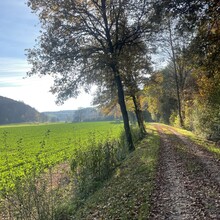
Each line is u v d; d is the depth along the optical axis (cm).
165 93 7275
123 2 2289
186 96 5144
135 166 1684
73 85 2456
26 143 4472
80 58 2364
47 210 975
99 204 1097
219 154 1902
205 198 972
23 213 924
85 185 1384
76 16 2347
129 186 1236
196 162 1650
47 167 2186
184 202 952
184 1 1547
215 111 2716
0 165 2480
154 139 3284
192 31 1694
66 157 2580
